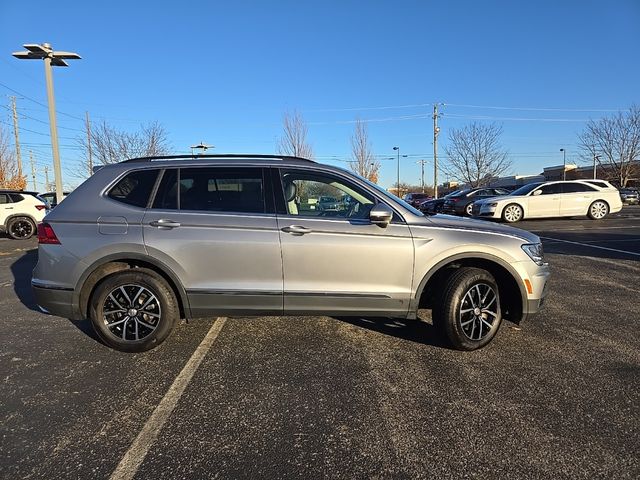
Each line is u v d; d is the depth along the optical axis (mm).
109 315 3975
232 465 2502
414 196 42219
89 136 28125
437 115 44312
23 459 2561
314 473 2434
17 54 15930
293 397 3266
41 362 3908
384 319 5039
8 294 6430
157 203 3996
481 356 3971
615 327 4719
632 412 3020
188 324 4871
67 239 3898
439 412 3045
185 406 3152
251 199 4008
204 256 3885
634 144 44562
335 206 4055
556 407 3092
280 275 3916
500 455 2570
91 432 2836
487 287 4051
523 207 17312
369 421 2943
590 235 12547
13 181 32562
